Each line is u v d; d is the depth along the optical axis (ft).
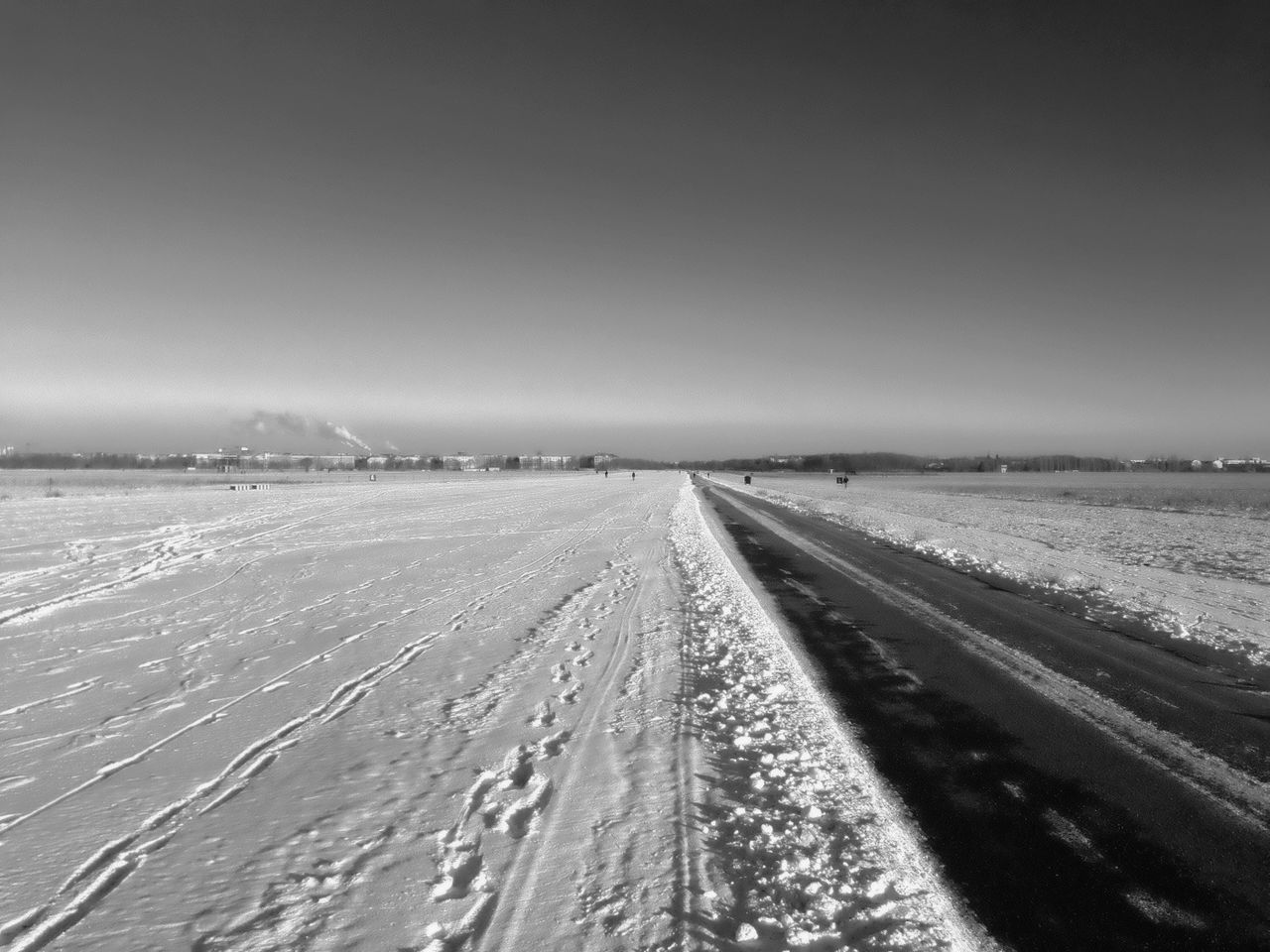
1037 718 19.27
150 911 11.00
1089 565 49.01
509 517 89.76
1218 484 228.84
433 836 13.19
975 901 11.05
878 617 32.53
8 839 13.33
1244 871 11.95
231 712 20.36
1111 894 11.25
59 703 21.27
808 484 241.14
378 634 29.76
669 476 347.15
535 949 9.91
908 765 16.15
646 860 12.16
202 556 53.36
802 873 11.71
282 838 13.21
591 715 19.52
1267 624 31.09
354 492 149.79
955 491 182.70
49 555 51.83
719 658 25.18
